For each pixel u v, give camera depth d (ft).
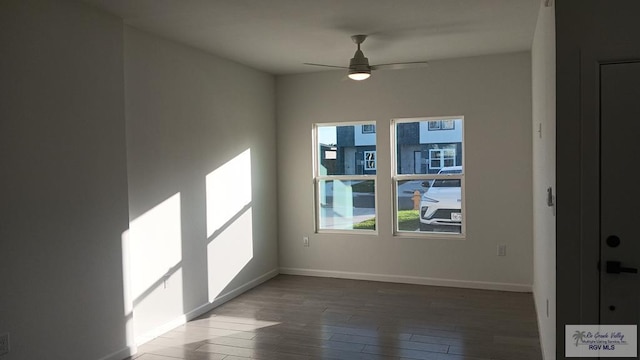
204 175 16.16
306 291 18.40
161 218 14.15
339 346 12.71
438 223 19.06
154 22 12.75
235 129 18.04
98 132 11.50
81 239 11.02
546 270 10.49
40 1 10.07
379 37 14.83
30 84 9.85
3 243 9.31
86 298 11.13
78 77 10.98
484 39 15.35
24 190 9.71
